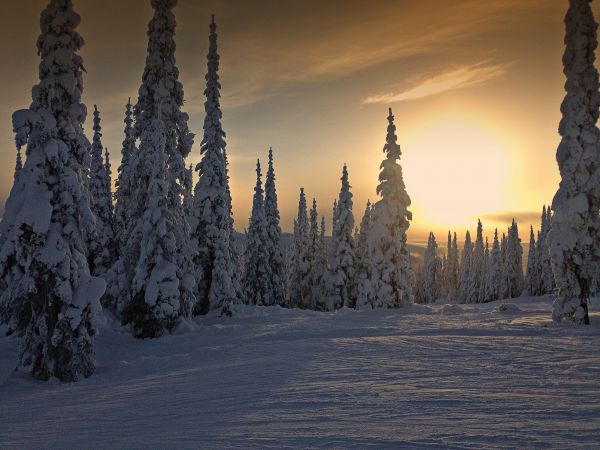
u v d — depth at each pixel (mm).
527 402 6988
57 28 15859
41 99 15664
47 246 14961
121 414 8172
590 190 23906
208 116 32594
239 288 36938
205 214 30969
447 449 4938
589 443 4938
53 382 14500
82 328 15148
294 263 65062
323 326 23438
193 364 14820
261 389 9312
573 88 24828
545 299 66875
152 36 27172
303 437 5707
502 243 98875
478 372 10000
